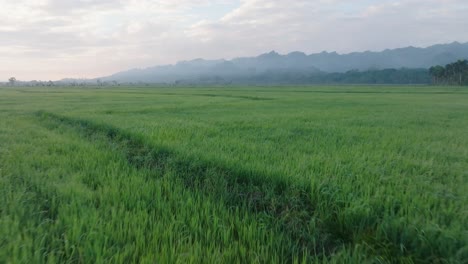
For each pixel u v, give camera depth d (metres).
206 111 19.05
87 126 12.33
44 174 5.20
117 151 7.23
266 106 23.55
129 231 3.00
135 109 20.27
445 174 5.24
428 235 2.92
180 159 6.21
